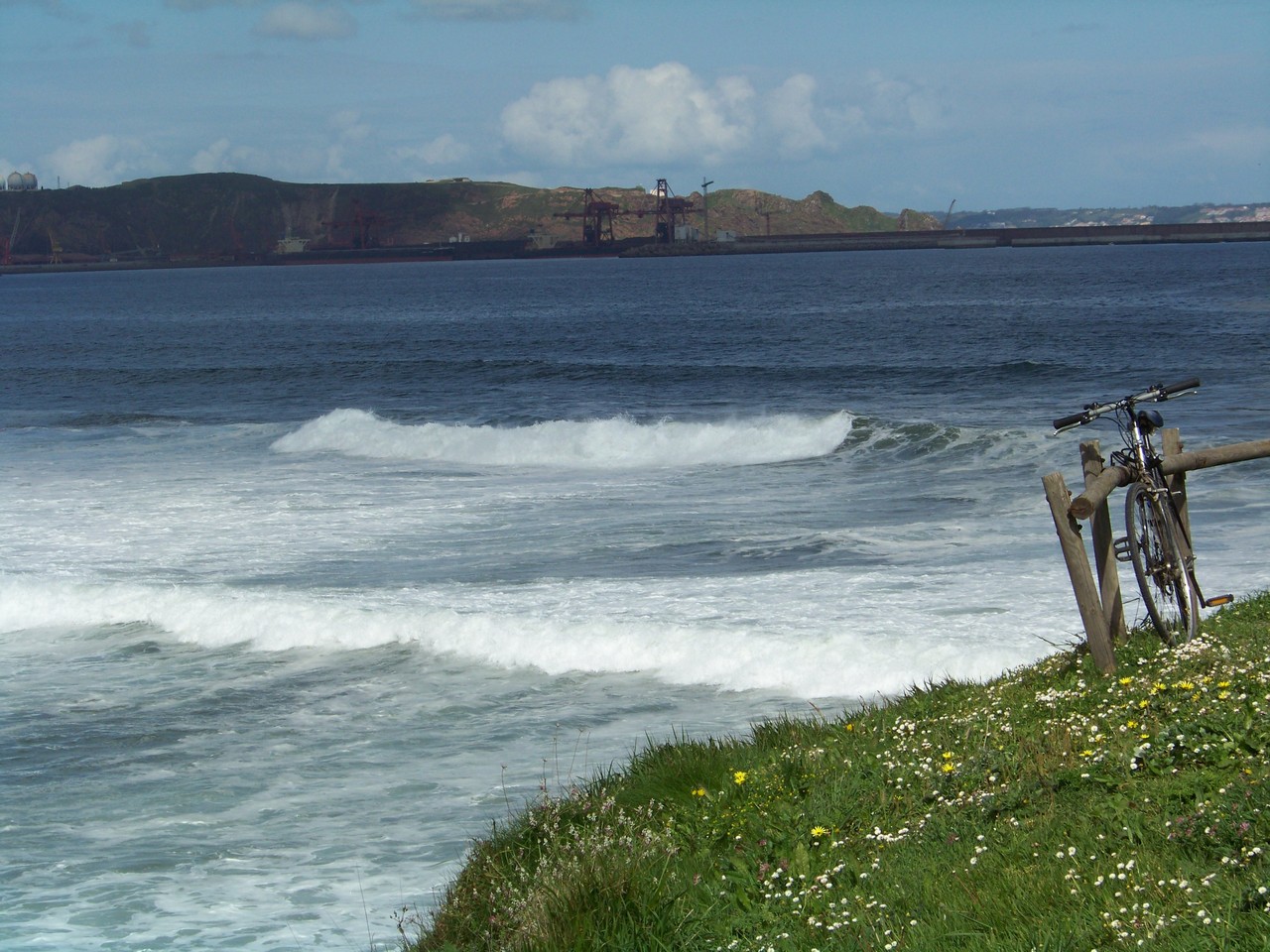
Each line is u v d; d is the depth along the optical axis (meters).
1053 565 16.95
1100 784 6.48
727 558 18.59
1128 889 5.03
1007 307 96.38
